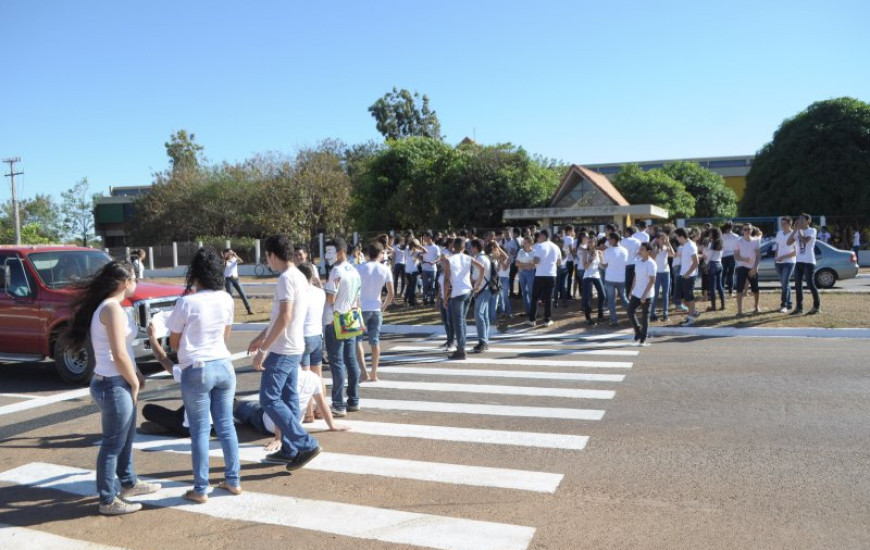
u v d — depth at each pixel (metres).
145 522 4.45
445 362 9.82
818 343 10.27
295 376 5.41
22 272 9.62
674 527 4.05
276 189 45.09
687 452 5.43
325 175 45.31
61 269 9.86
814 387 7.44
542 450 5.64
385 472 5.24
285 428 5.17
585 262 12.88
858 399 6.87
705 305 14.26
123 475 4.85
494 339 11.91
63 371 9.21
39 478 5.43
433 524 4.24
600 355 9.96
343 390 6.91
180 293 9.52
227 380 4.81
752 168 39.59
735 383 7.77
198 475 4.71
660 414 6.61
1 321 9.66
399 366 9.62
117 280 4.60
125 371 4.50
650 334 11.80
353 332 6.86
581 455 5.48
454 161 38.38
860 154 34.19
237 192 51.09
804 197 35.16
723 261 15.05
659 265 12.62
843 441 5.56
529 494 4.68
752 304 13.96
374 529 4.20
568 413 6.79
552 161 43.16
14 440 6.59
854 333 10.77
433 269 16.48
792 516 4.16
